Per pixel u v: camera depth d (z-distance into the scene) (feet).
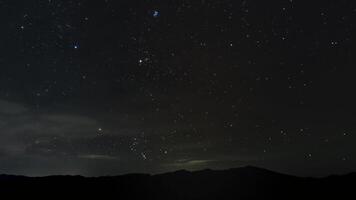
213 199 90.89
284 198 90.33
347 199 87.86
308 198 89.76
